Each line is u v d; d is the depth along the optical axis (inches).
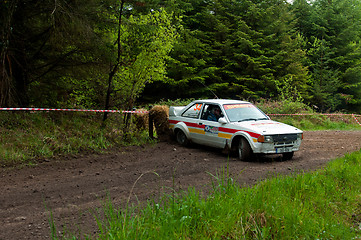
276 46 1235.9
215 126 370.3
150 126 442.0
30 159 297.3
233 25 1227.2
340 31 1425.9
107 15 384.2
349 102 1374.3
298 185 223.0
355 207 210.5
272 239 161.9
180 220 153.3
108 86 418.6
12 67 371.6
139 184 241.8
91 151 343.3
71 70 388.8
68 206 194.2
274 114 788.6
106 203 197.8
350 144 485.1
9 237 151.9
